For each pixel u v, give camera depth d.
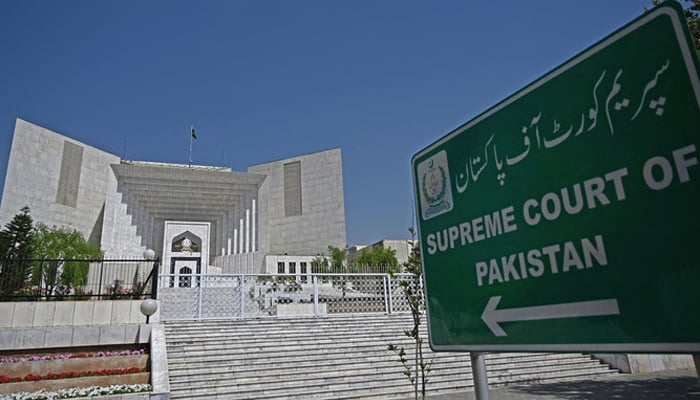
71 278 14.30
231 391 10.06
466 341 2.21
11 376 9.41
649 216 1.51
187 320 13.72
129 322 12.07
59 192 41.47
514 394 10.64
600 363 13.80
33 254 31.16
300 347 12.38
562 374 12.77
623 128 1.63
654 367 13.94
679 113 1.47
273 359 11.56
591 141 1.74
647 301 1.48
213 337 12.45
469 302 2.22
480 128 2.31
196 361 11.01
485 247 2.17
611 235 1.62
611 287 1.59
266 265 41.91
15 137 38.88
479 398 2.22
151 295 12.90
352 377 11.05
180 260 41.19
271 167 55.25
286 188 54.00
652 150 1.53
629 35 1.66
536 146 1.98
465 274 2.27
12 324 11.00
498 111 2.21
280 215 53.25
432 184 2.60
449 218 2.43
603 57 1.74
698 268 1.37
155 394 8.50
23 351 10.53
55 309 11.45
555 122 1.90
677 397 9.91
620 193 1.61
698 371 1.38
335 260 45.00
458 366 12.02
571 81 1.86
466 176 2.35
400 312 16.16
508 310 2.00
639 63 1.61
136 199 41.59
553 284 1.81
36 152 40.25
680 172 1.44
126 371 9.83
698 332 1.34
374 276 17.27
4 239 30.05
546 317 1.81
